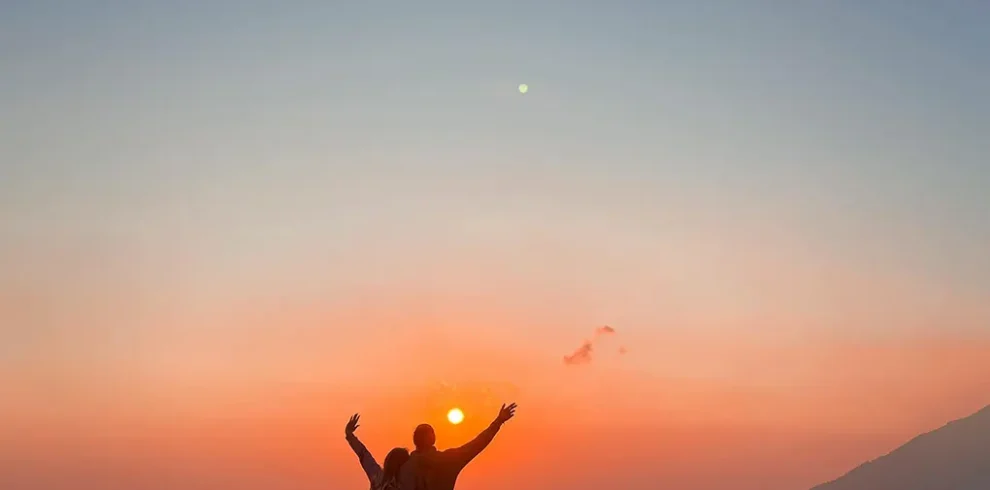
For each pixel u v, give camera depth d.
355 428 11.05
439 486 9.73
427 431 10.16
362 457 10.62
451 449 9.84
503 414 10.01
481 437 9.91
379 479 10.01
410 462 9.87
